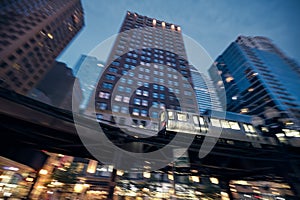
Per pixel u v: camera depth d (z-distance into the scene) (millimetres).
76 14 87188
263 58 82375
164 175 28141
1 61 45812
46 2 68438
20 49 51688
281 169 22125
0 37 48281
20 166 22344
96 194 24828
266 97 64000
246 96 73500
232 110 77312
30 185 23484
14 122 15250
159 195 25766
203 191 27656
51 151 20312
